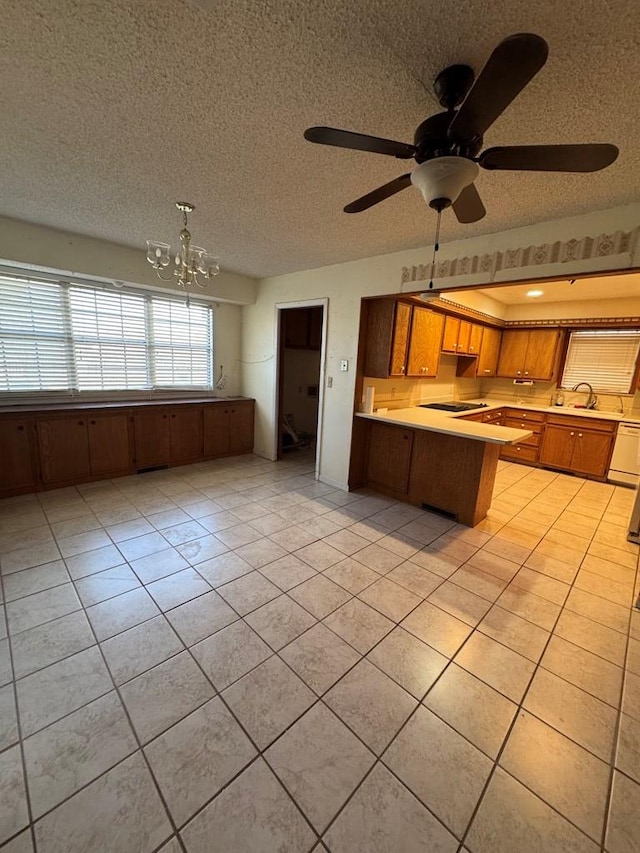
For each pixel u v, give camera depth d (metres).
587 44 1.07
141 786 1.16
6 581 2.16
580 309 4.92
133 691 1.49
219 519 3.08
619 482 4.43
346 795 1.16
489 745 1.34
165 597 2.07
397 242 2.90
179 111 1.48
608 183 1.82
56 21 1.08
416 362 3.83
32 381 3.54
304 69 1.23
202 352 4.76
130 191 2.23
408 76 1.24
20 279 3.33
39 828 1.05
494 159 1.16
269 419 4.82
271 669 1.62
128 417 3.90
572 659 1.75
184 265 2.50
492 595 2.21
